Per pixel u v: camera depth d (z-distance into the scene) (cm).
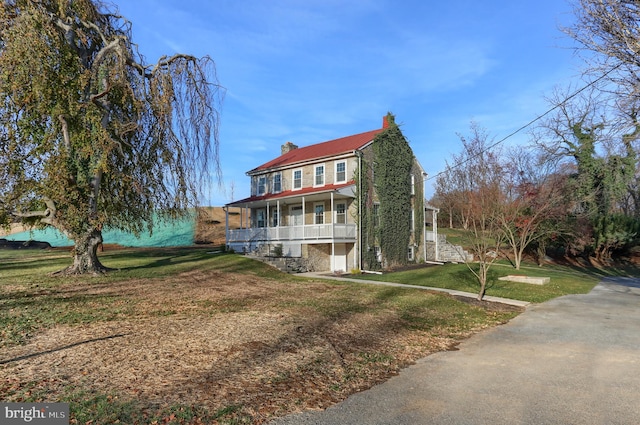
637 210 4059
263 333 845
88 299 1159
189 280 1661
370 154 2642
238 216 4897
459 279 1981
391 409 497
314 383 580
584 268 3181
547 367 689
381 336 891
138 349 696
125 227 2125
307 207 2809
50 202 1552
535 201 2784
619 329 1012
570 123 2695
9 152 1382
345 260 2561
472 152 2322
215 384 548
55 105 1425
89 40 1645
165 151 1633
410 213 2933
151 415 441
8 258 2498
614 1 920
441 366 694
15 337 750
